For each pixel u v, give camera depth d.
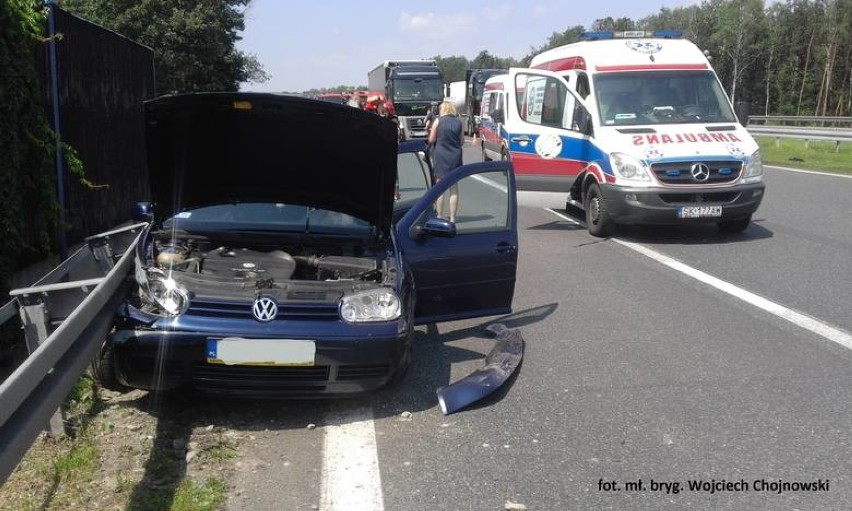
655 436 4.48
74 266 5.63
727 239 10.99
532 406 4.96
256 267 5.04
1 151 5.54
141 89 10.41
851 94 64.44
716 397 5.06
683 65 11.99
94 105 8.49
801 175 19.11
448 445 4.38
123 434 4.36
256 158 5.48
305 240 5.59
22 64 5.78
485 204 6.19
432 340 6.44
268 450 4.29
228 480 3.91
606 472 4.05
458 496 3.80
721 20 70.88
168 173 5.48
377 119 4.93
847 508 3.67
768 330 6.54
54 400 3.41
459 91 46.00
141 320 4.44
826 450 4.27
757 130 28.73
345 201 5.74
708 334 6.47
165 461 4.04
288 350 4.42
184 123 5.11
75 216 7.84
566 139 11.71
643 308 7.36
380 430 4.59
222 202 5.85
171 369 4.41
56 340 3.48
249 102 4.91
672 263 9.44
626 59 11.97
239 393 4.49
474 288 6.11
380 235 5.72
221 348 4.38
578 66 12.31
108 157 8.99
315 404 4.96
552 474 4.03
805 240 10.73
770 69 71.69
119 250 7.11
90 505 3.55
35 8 6.57
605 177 10.88
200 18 23.72
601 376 5.50
